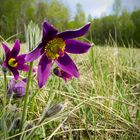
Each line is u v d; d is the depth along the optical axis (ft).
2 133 0.66
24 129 0.67
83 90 1.07
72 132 0.82
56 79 1.03
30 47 0.64
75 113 0.89
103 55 1.48
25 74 1.07
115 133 0.81
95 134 0.79
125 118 0.87
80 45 0.66
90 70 1.28
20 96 0.71
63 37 0.63
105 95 1.00
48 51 0.62
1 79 0.89
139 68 1.35
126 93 1.09
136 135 0.81
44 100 0.89
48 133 0.80
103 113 0.88
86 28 0.62
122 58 1.59
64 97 0.99
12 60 0.68
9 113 0.72
